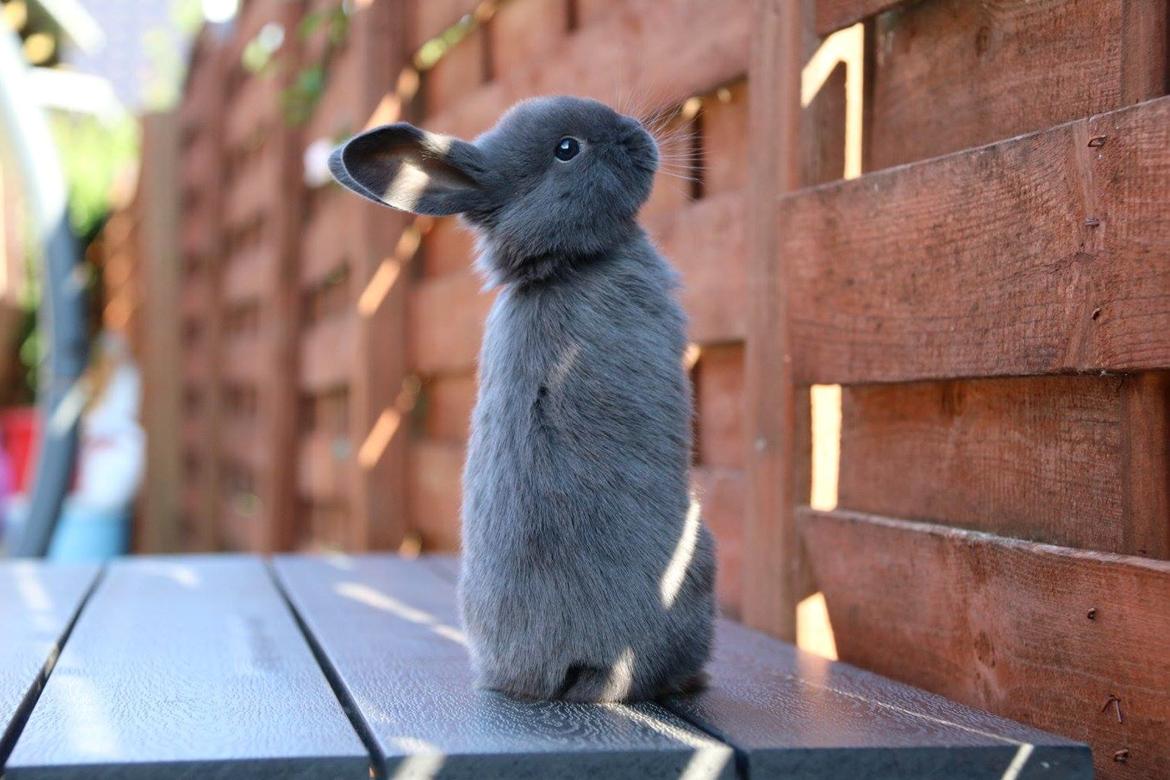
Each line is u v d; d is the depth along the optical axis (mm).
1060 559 743
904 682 852
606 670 754
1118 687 712
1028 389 786
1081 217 720
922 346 817
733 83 1014
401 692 787
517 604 753
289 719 735
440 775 674
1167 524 710
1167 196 679
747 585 984
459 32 1482
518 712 745
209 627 991
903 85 882
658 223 1115
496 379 768
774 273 948
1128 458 725
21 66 2342
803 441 937
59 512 2318
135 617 1034
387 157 781
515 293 785
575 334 751
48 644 921
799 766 688
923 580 836
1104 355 708
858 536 886
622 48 1123
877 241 849
